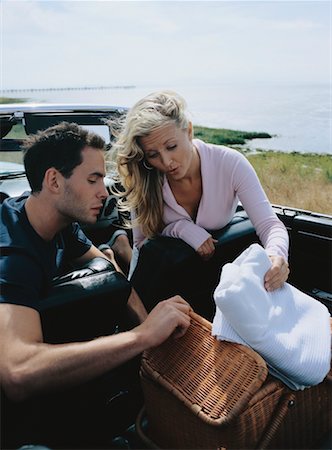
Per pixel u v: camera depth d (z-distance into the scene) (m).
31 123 2.28
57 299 1.11
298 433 1.12
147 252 1.54
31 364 0.99
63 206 1.27
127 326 1.51
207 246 1.53
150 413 1.18
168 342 1.14
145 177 1.60
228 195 1.66
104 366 1.02
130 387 1.47
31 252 1.17
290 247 2.11
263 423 0.98
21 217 1.27
